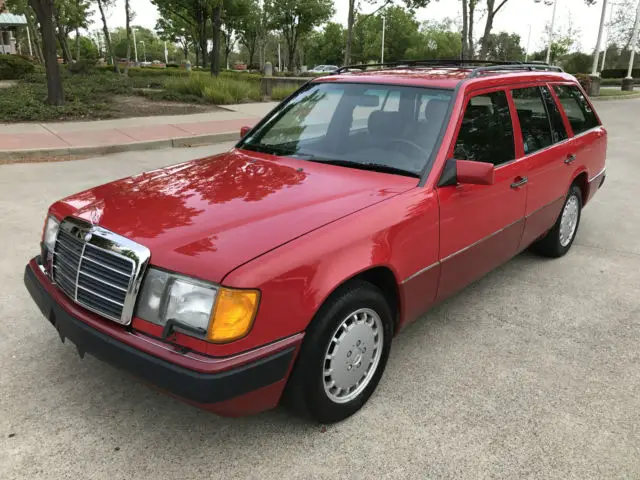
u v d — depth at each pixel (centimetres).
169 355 234
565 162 467
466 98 354
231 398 234
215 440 278
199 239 252
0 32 4416
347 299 270
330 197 299
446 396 318
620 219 670
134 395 312
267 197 298
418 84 369
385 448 275
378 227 283
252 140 407
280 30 6531
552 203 461
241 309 231
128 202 295
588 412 306
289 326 246
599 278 491
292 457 268
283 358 246
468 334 390
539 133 438
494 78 389
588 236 607
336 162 350
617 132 1398
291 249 249
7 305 408
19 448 268
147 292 245
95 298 262
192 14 3962
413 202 307
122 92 1850
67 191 722
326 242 260
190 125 1294
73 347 358
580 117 520
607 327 404
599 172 561
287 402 271
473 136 357
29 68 2595
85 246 265
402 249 297
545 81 461
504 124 390
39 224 583
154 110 1525
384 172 333
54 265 293
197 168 358
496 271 504
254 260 239
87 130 1180
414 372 341
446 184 325
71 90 1705
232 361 232
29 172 837
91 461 262
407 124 353
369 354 299
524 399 317
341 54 8362
